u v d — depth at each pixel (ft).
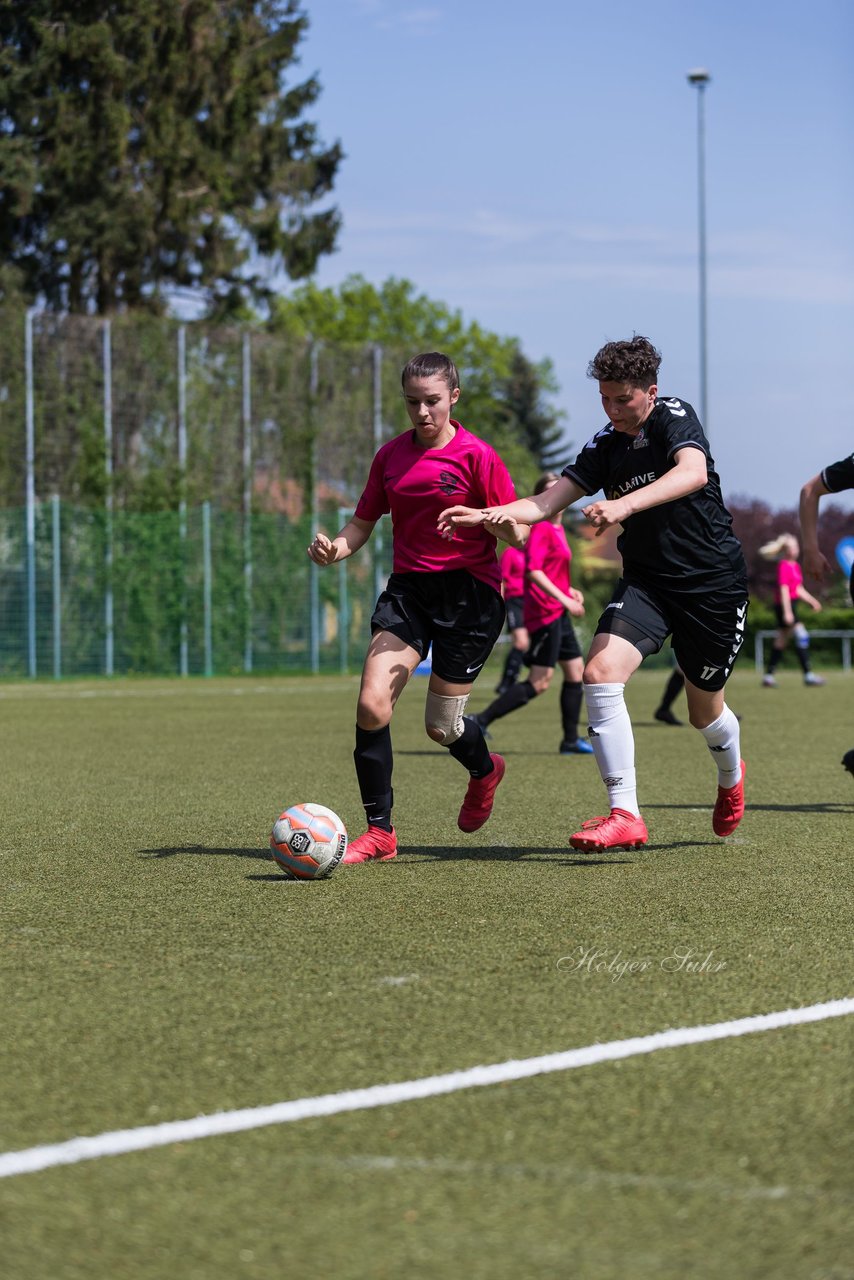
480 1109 18.76
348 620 204.44
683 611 37.68
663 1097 19.20
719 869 37.40
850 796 54.08
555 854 40.09
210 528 194.29
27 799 53.67
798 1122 18.26
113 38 233.96
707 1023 22.62
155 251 246.68
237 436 213.05
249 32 251.39
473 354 392.06
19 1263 14.48
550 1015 23.12
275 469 216.74
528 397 479.82
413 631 38.22
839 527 428.97
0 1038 21.94
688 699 39.65
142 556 189.67
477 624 38.14
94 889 34.65
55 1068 20.48
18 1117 18.53
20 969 26.37
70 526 184.85
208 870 37.55
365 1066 20.52
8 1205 15.83
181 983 25.26
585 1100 19.10
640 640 38.22
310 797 54.29
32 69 229.86
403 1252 14.67
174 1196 16.05
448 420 37.58
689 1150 17.35
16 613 181.06
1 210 237.86
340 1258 14.56
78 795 54.95
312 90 258.37
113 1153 17.28
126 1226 15.30
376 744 38.75
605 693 38.19
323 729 92.07
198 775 62.34
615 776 38.70
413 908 32.04
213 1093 19.40
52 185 234.58
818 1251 14.67
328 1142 17.62
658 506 36.88
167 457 206.59
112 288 244.83
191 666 192.85
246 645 196.34
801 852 40.34
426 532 37.58
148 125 238.48
